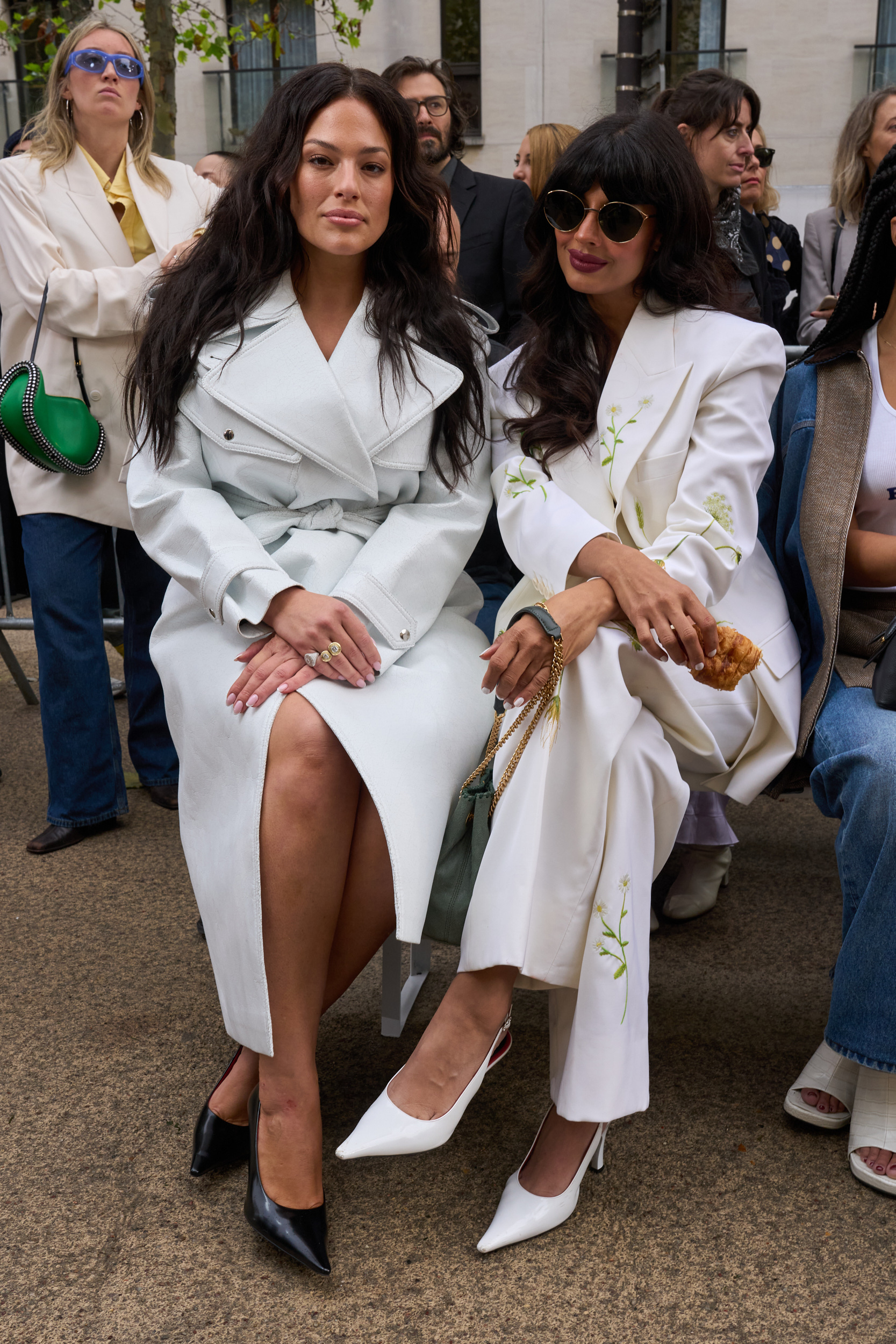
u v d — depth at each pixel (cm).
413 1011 250
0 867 327
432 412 215
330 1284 175
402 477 215
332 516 214
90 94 327
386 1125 176
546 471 221
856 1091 201
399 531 210
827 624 220
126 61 328
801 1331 165
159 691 369
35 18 867
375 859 189
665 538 205
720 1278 175
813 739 219
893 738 199
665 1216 188
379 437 209
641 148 209
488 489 228
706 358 216
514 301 385
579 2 1344
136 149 346
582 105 1364
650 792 187
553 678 183
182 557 206
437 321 218
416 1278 176
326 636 190
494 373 235
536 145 447
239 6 1351
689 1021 245
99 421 330
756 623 226
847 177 455
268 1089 181
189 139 1391
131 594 363
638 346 222
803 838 344
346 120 199
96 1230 186
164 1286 175
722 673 194
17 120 1320
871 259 223
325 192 200
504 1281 175
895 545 221
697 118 371
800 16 1311
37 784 391
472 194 384
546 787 184
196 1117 215
